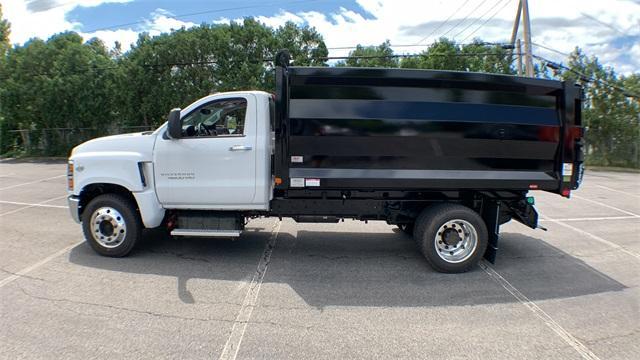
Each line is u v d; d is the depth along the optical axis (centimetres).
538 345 370
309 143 522
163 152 554
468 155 537
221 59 2217
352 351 354
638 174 1973
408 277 531
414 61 2619
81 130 2502
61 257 575
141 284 486
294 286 492
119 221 563
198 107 555
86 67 2411
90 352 343
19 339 361
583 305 456
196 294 462
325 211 569
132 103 2316
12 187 1278
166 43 2239
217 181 549
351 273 541
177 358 337
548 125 545
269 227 770
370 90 518
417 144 527
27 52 2514
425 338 379
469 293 484
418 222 555
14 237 676
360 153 526
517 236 752
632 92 2208
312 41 2280
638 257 632
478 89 529
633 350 364
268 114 555
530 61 1883
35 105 2512
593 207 1062
